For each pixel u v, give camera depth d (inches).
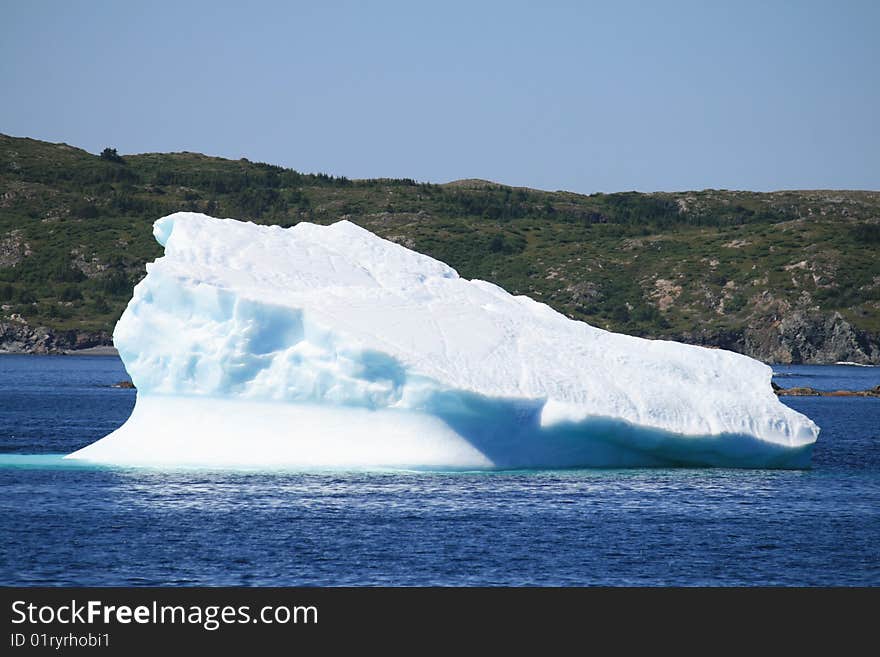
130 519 3878.0
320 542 3614.7
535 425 4751.5
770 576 3403.1
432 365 4635.8
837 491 4707.2
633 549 3636.8
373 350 4589.1
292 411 4744.1
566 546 3644.2
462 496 4279.0
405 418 4687.5
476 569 3395.7
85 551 3499.0
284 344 4771.2
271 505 4084.6
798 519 4114.2
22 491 4318.4
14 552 3479.3
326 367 4665.4
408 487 4392.2
